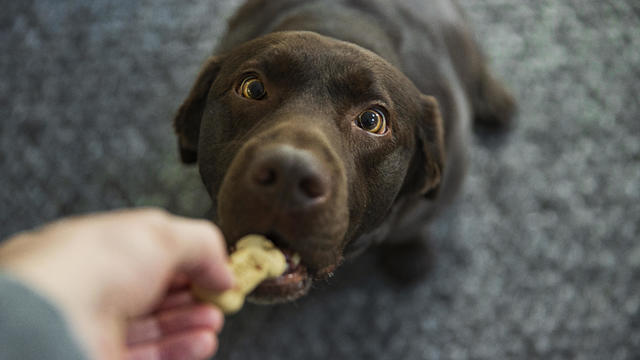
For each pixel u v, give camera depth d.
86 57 0.80
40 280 0.24
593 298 0.75
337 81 0.41
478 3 0.89
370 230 0.48
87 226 0.27
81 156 0.75
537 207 0.78
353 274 0.73
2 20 0.81
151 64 0.80
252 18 0.58
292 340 0.69
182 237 0.28
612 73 0.87
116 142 0.75
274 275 0.34
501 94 0.80
